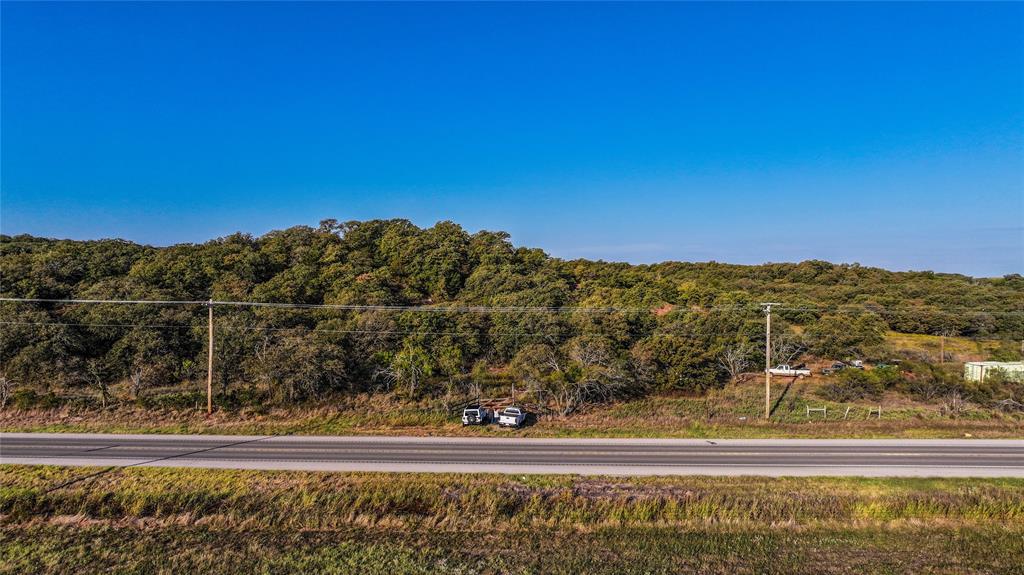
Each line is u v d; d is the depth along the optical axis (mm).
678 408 38438
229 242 70062
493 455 28312
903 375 44531
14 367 38469
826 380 46250
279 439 30906
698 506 22797
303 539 20750
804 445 30594
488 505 22797
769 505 22859
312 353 38562
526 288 59281
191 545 20203
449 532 21391
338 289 55844
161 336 42750
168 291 50875
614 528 21766
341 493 23344
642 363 41781
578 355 41000
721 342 46594
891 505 23000
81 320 43969
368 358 42219
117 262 58031
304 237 73062
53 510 22234
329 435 31969
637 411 37594
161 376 40781
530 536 21141
